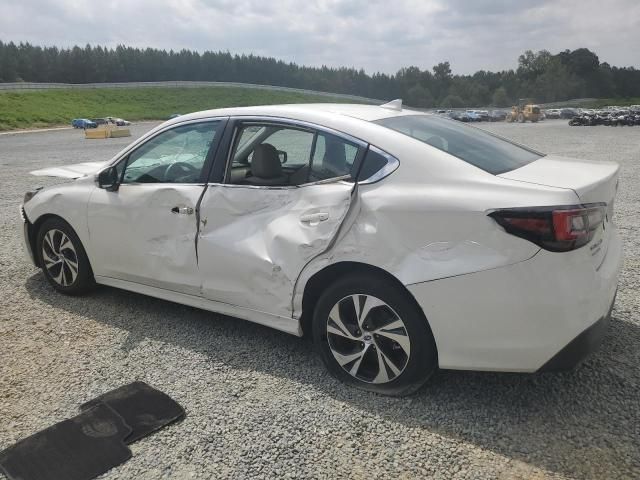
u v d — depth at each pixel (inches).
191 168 145.9
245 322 160.7
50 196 177.0
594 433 104.3
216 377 129.4
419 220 107.5
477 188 105.9
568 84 5049.2
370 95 5324.8
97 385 126.6
